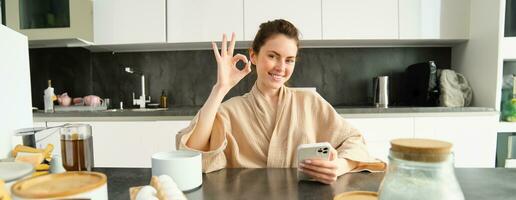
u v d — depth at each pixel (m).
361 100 2.50
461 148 1.95
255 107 0.96
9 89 0.85
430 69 2.17
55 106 2.18
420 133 1.94
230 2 2.12
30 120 0.96
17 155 0.72
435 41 2.30
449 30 2.17
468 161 1.95
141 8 2.13
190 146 0.82
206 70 2.48
